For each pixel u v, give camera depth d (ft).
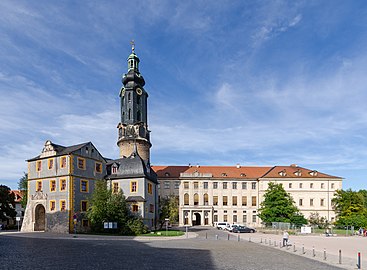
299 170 313.73
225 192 309.63
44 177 178.60
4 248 92.68
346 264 75.61
